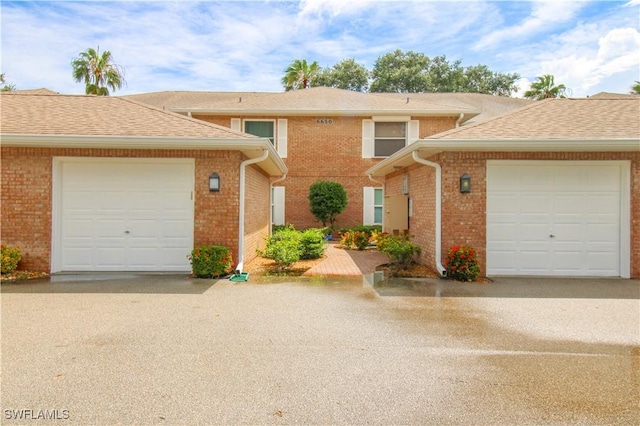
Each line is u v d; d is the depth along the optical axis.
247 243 9.84
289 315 5.73
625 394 3.45
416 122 17.33
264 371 3.85
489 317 5.70
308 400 3.31
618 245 8.70
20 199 8.59
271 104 17.59
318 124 17.38
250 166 10.25
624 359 4.21
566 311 6.04
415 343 4.65
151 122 9.11
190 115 17.14
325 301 6.55
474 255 8.27
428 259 9.52
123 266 8.93
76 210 8.87
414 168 10.98
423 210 10.00
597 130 8.53
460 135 8.37
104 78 24.94
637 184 8.52
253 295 6.93
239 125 17.22
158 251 8.95
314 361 4.11
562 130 8.55
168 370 3.85
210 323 5.33
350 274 8.89
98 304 6.26
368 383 3.63
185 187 8.89
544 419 3.05
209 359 4.13
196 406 3.20
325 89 19.84
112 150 8.69
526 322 5.47
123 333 4.90
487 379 3.72
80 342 4.58
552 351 4.43
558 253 8.77
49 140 8.10
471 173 8.65
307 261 10.92
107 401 3.26
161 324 5.27
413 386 3.57
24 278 8.19
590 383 3.65
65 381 3.60
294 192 17.36
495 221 8.77
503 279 8.40
